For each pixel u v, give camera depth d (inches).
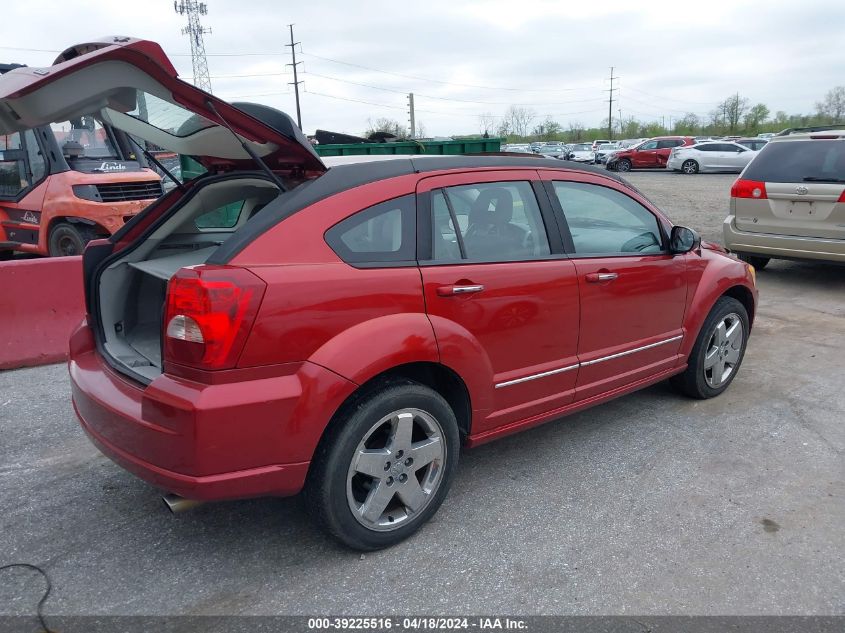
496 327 128.8
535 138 3545.8
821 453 158.2
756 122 2962.6
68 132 375.2
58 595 109.3
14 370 214.1
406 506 122.3
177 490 103.3
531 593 109.7
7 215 391.2
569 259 142.8
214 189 145.6
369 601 108.0
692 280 173.3
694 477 147.5
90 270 139.9
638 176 1167.6
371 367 109.7
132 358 126.5
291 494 109.3
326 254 109.0
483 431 133.6
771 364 220.1
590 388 152.0
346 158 135.6
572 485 144.5
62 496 140.6
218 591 110.5
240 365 100.5
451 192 127.1
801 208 308.7
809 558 118.7
